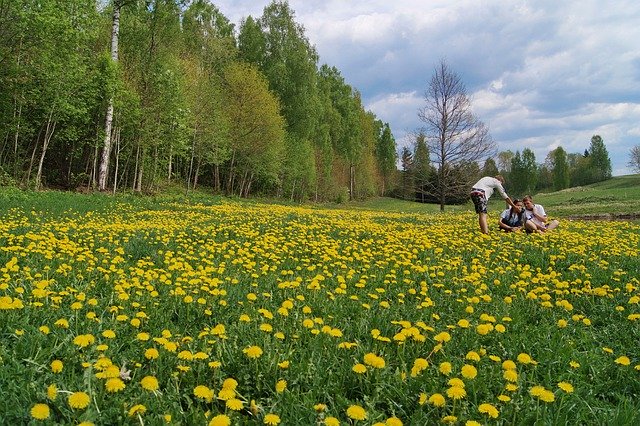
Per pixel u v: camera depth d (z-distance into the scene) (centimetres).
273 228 1210
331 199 5844
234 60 4356
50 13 2039
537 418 273
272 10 4838
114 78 2372
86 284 516
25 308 394
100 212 1550
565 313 510
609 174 10475
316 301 510
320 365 336
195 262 725
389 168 8150
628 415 277
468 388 309
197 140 3262
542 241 973
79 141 2727
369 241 968
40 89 2245
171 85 2661
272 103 3997
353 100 6619
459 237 1091
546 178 11406
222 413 272
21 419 238
